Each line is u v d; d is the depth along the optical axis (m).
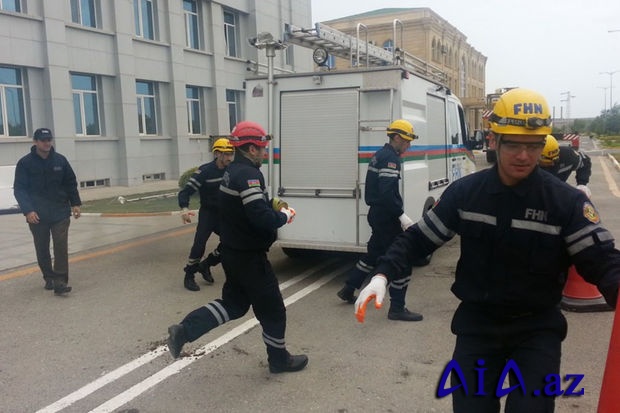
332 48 8.46
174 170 23.22
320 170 6.91
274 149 7.11
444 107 8.73
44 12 17.78
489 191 2.32
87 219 12.62
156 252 8.90
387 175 5.41
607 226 10.17
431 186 7.96
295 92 6.97
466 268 2.44
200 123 25.02
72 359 4.56
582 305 5.51
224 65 25.48
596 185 17.58
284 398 3.83
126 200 16.56
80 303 6.13
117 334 5.14
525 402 2.21
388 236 5.57
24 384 4.10
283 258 8.34
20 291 6.64
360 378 4.12
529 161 2.19
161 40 22.39
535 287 2.30
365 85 6.61
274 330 4.14
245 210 3.91
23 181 6.34
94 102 20.19
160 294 6.47
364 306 2.41
